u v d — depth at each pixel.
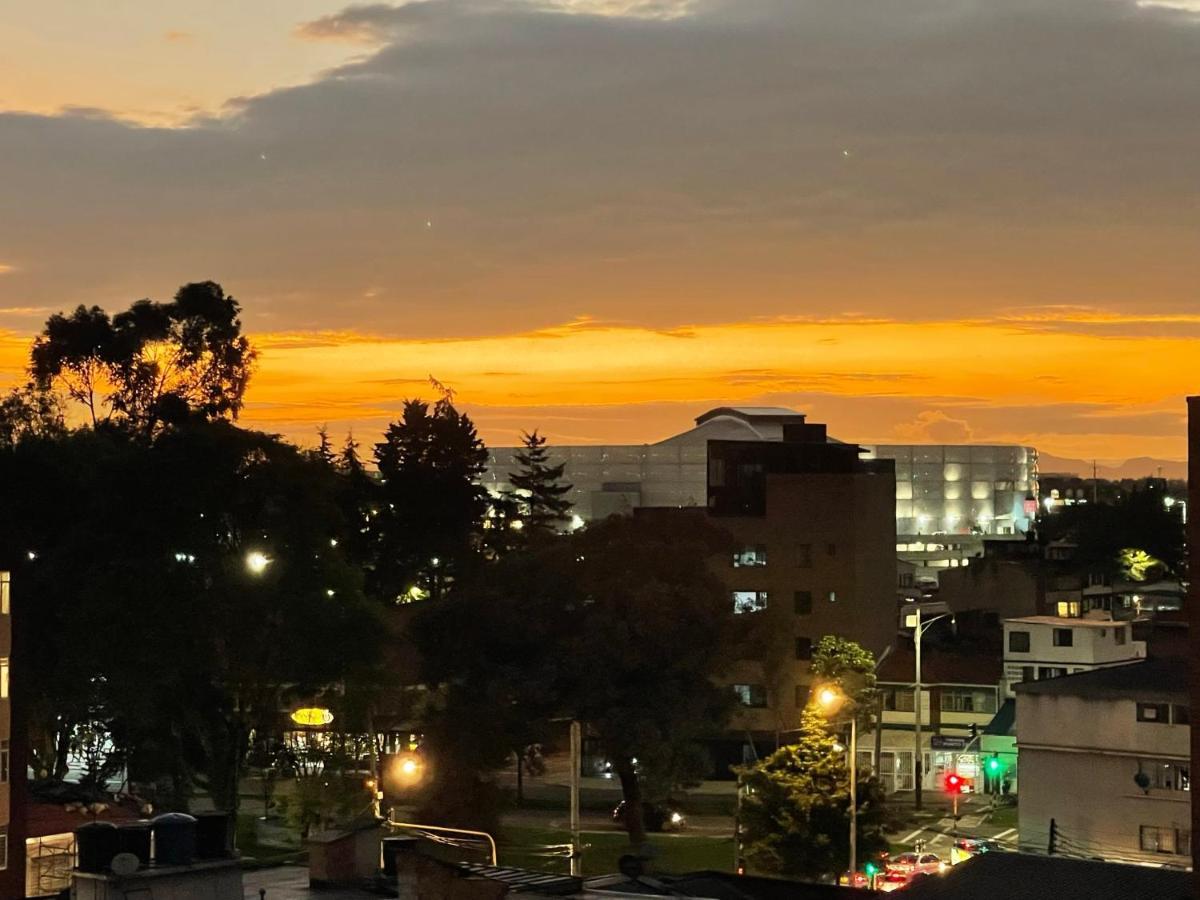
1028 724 82.31
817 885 41.47
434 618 97.19
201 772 87.38
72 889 30.70
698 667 96.62
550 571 98.75
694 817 102.81
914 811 102.62
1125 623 112.06
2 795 61.78
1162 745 78.75
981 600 147.50
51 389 117.75
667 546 103.62
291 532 85.88
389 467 154.62
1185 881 37.88
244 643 81.62
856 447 144.50
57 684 81.31
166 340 120.12
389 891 33.47
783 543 129.38
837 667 107.62
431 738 91.94
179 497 84.38
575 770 52.44
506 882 28.91
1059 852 79.62
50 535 91.81
